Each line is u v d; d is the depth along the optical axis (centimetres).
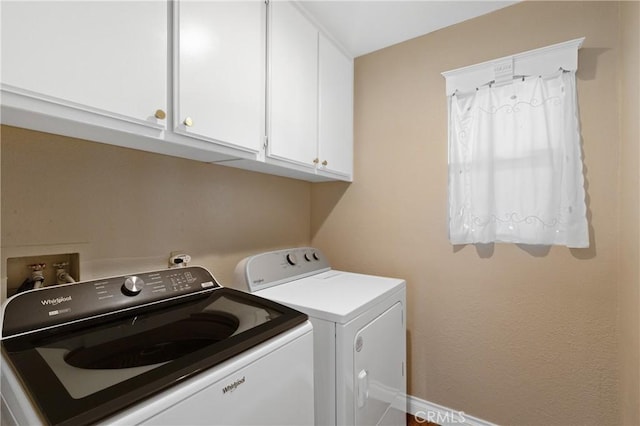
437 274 183
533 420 156
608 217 139
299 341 98
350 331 119
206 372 71
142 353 83
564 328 149
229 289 128
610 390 139
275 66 137
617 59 137
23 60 68
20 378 62
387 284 164
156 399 61
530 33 157
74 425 50
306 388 100
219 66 111
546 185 149
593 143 142
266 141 134
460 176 173
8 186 93
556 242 148
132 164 124
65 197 105
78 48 76
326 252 226
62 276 106
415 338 190
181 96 99
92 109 79
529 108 153
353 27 180
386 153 201
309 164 163
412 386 191
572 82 144
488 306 168
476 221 167
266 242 190
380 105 204
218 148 116
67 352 75
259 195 185
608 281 139
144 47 90
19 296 85
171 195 138
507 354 163
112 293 101
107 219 116
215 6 110
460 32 177
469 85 169
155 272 117
